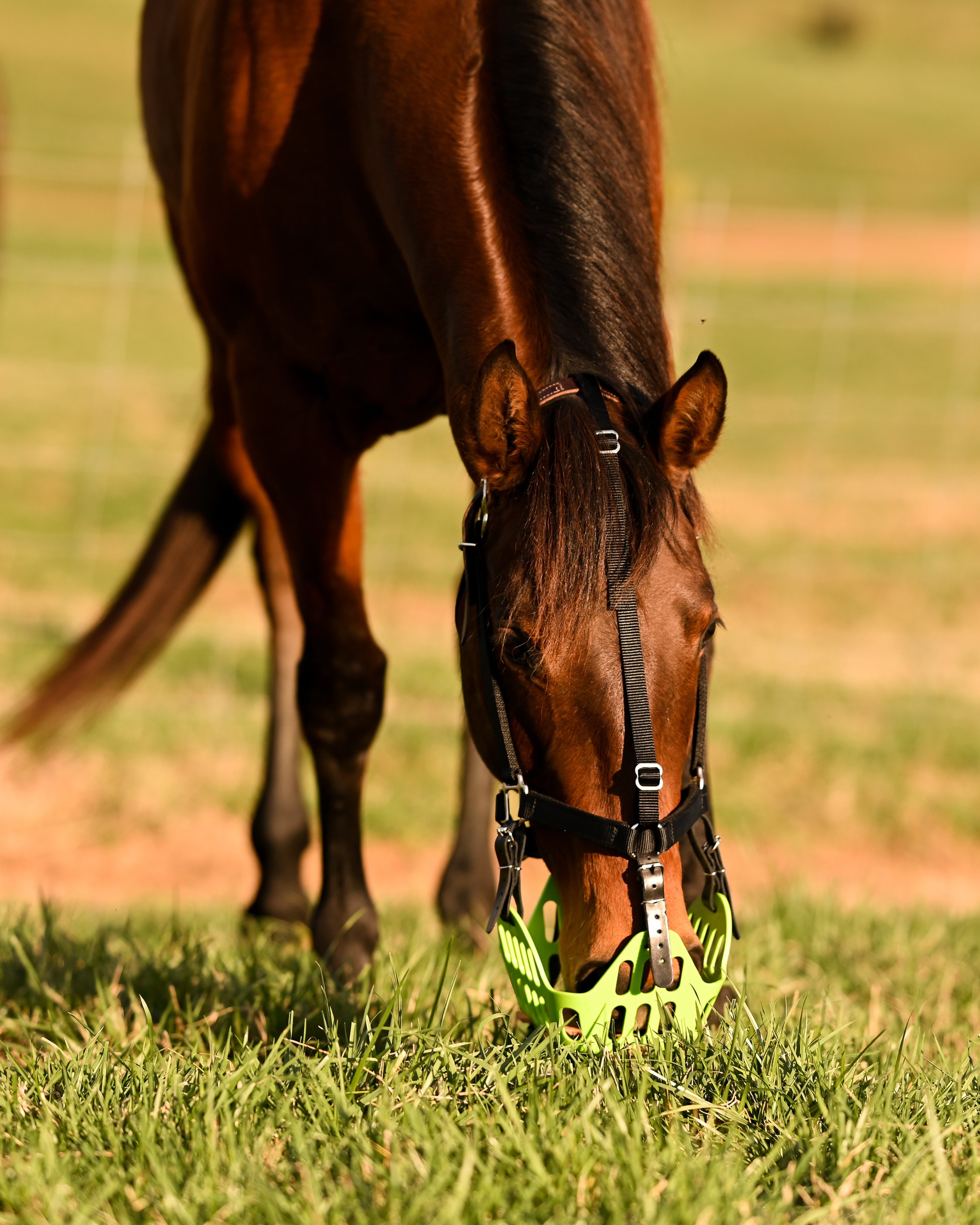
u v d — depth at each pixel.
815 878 9.13
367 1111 3.82
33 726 7.57
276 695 7.17
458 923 6.82
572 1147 3.50
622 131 4.65
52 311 27.20
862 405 23.34
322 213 5.30
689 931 3.71
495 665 3.87
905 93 71.38
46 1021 4.88
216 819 9.77
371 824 9.65
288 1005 4.92
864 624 14.41
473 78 4.68
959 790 10.59
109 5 71.06
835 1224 3.27
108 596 14.04
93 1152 3.60
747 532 17.12
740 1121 3.74
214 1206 3.31
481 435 3.81
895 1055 4.25
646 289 4.36
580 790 3.62
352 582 5.67
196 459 7.51
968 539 17.25
